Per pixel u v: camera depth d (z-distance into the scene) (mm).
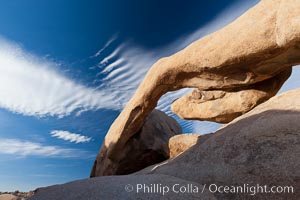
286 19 8117
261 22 9523
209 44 11609
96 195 4871
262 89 12266
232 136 7164
